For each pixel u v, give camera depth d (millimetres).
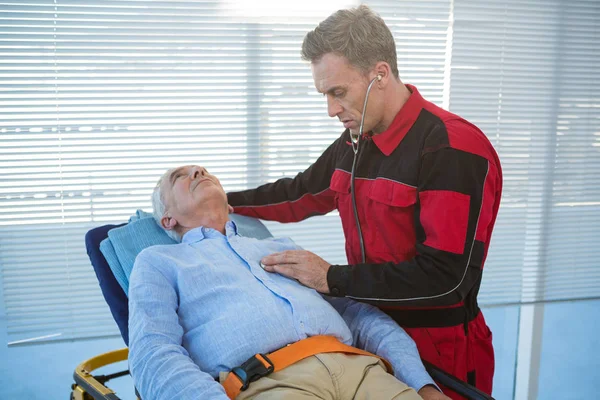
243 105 2953
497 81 3166
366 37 1349
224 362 1319
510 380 2592
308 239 3137
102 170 2844
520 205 3312
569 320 3254
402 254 1515
